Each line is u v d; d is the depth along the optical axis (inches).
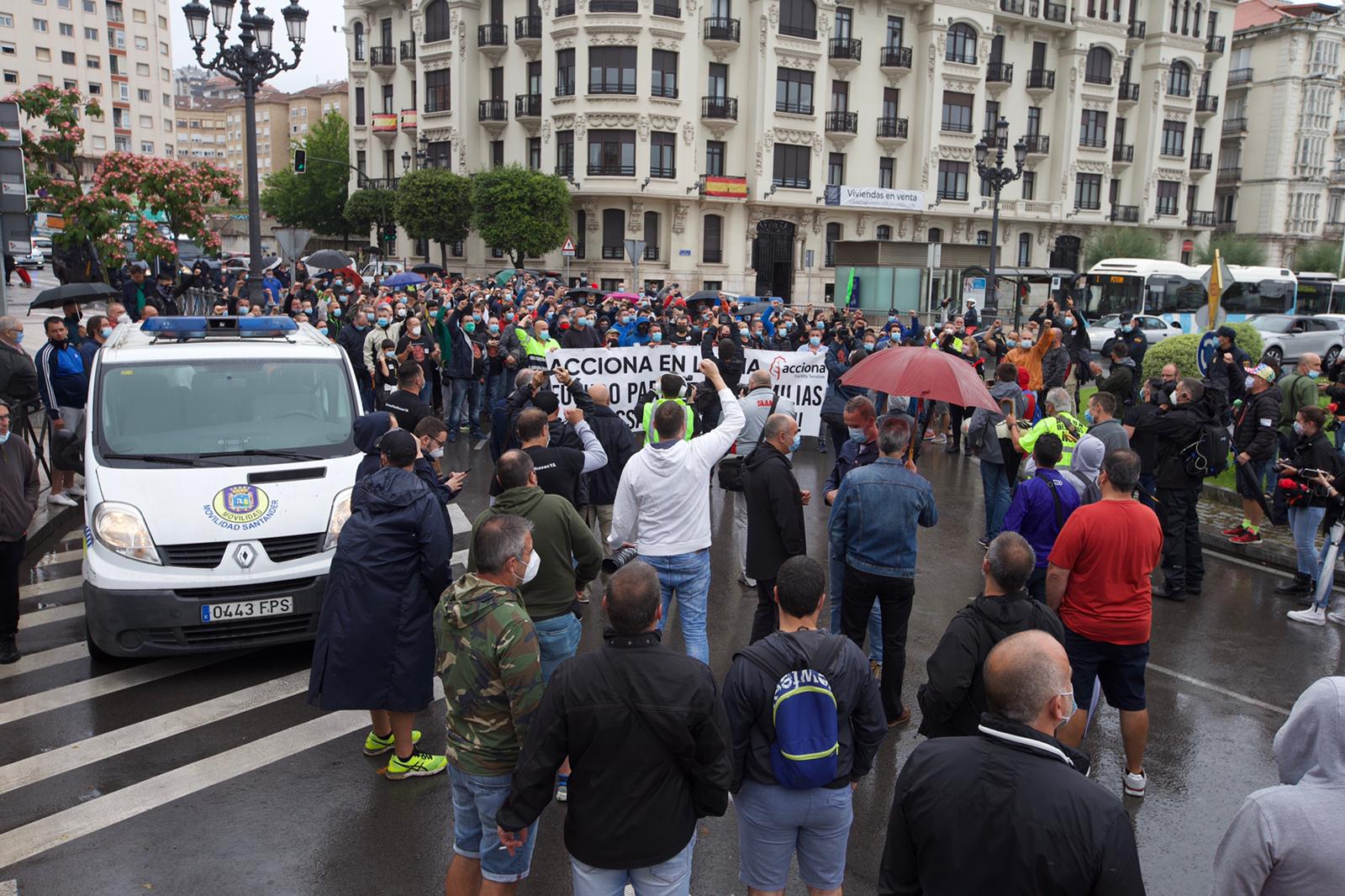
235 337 310.0
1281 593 349.7
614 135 1710.1
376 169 2162.9
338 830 185.9
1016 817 95.7
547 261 1825.8
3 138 394.9
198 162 714.8
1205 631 311.7
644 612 125.3
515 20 1825.8
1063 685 102.7
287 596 248.1
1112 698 206.5
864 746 142.3
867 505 223.8
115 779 203.3
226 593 245.0
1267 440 389.7
